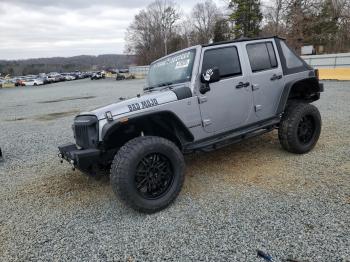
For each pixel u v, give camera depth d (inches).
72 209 152.6
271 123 191.2
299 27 1582.2
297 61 207.0
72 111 539.2
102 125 139.0
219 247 111.5
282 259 102.2
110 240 122.2
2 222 144.8
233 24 2261.3
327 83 653.3
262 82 182.5
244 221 126.6
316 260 100.6
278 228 119.6
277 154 204.2
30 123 446.9
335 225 118.3
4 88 2075.5
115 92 905.5
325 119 297.0
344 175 162.1
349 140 222.5
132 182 133.1
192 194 156.2
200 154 217.8
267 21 1881.2
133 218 138.0
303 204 135.9
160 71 184.1
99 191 171.6
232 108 170.4
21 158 254.7
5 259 115.1
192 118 155.1
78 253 115.5
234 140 175.5
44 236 129.5
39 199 167.8
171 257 108.6
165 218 135.3
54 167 222.2
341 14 1600.6
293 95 214.7
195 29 3326.8
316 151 203.6
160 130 159.6
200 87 158.2
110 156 156.6
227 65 170.4
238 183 164.6
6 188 188.5
